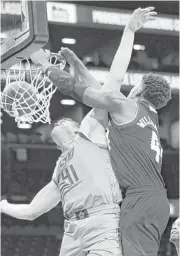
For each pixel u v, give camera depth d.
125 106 3.67
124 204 3.62
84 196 3.68
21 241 9.38
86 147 3.77
